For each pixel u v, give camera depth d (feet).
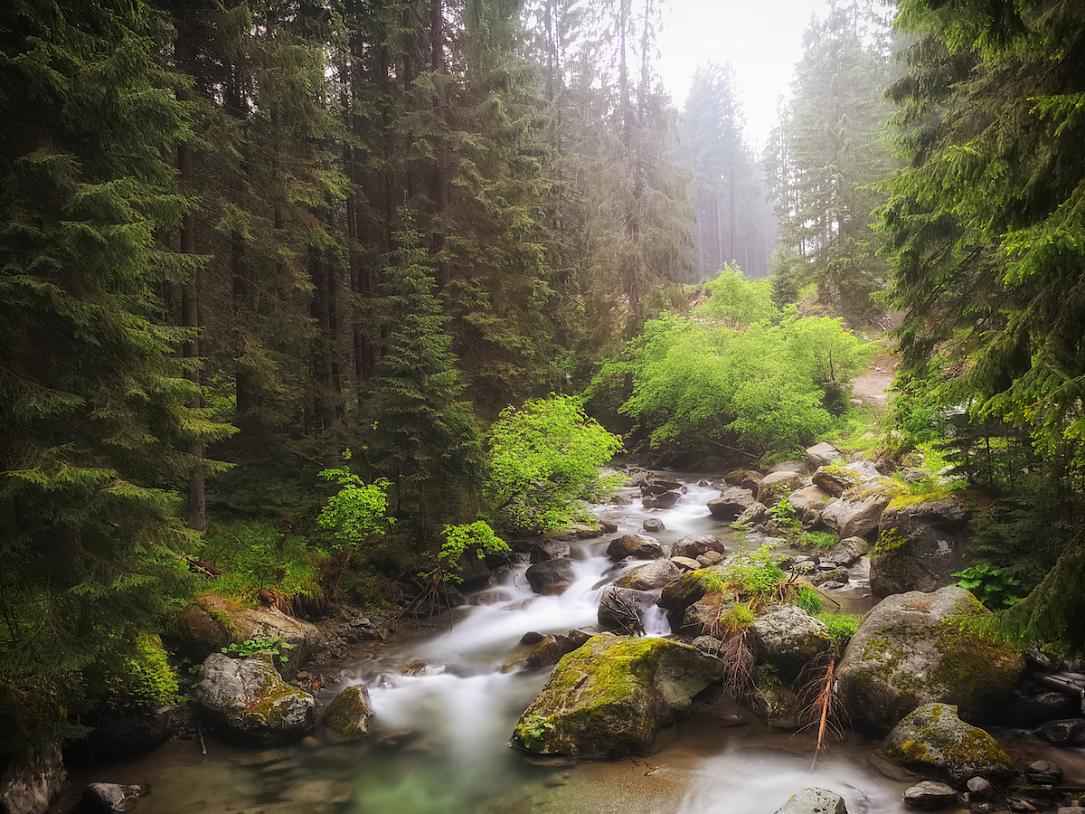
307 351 49.62
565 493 51.42
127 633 22.85
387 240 60.90
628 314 99.30
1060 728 23.39
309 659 34.35
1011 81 26.71
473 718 29.09
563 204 101.30
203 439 26.55
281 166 43.39
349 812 22.18
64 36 20.44
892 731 23.99
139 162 23.94
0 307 19.77
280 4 42.88
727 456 83.25
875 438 64.13
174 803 22.63
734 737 26.13
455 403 43.88
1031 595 17.49
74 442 21.42
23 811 20.75
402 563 43.14
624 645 29.01
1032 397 16.37
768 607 31.96
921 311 38.45
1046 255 15.30
